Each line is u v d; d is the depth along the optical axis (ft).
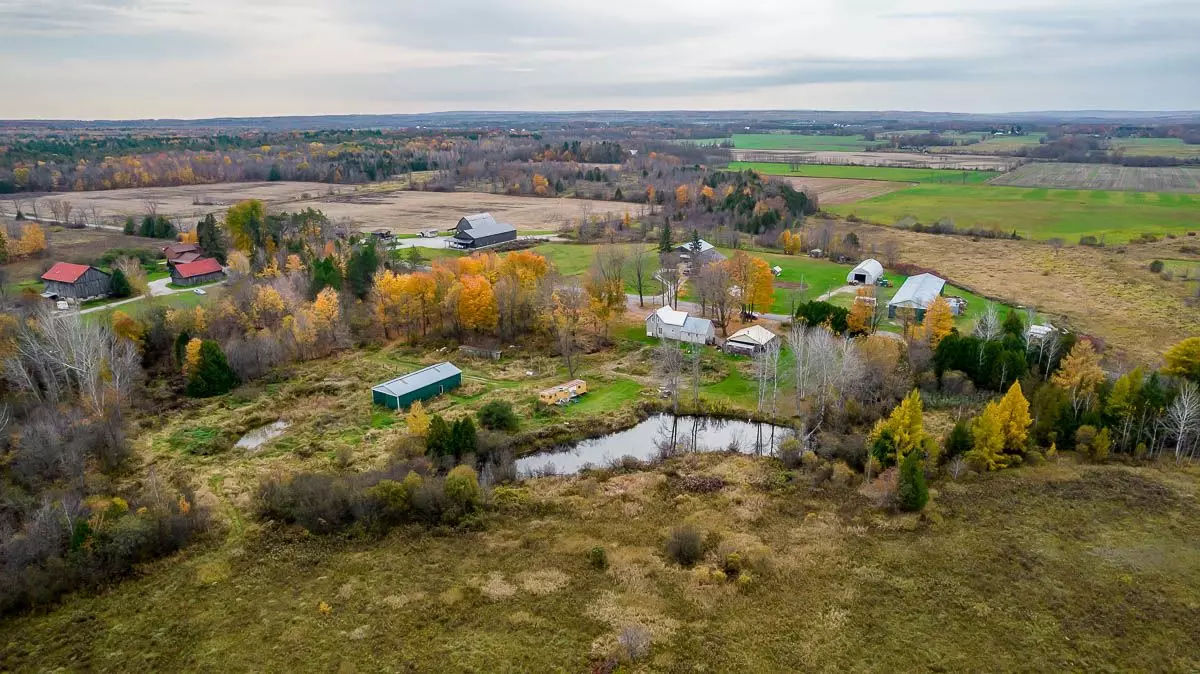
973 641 140.46
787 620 147.23
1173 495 192.34
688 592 156.76
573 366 299.58
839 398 249.96
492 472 209.46
